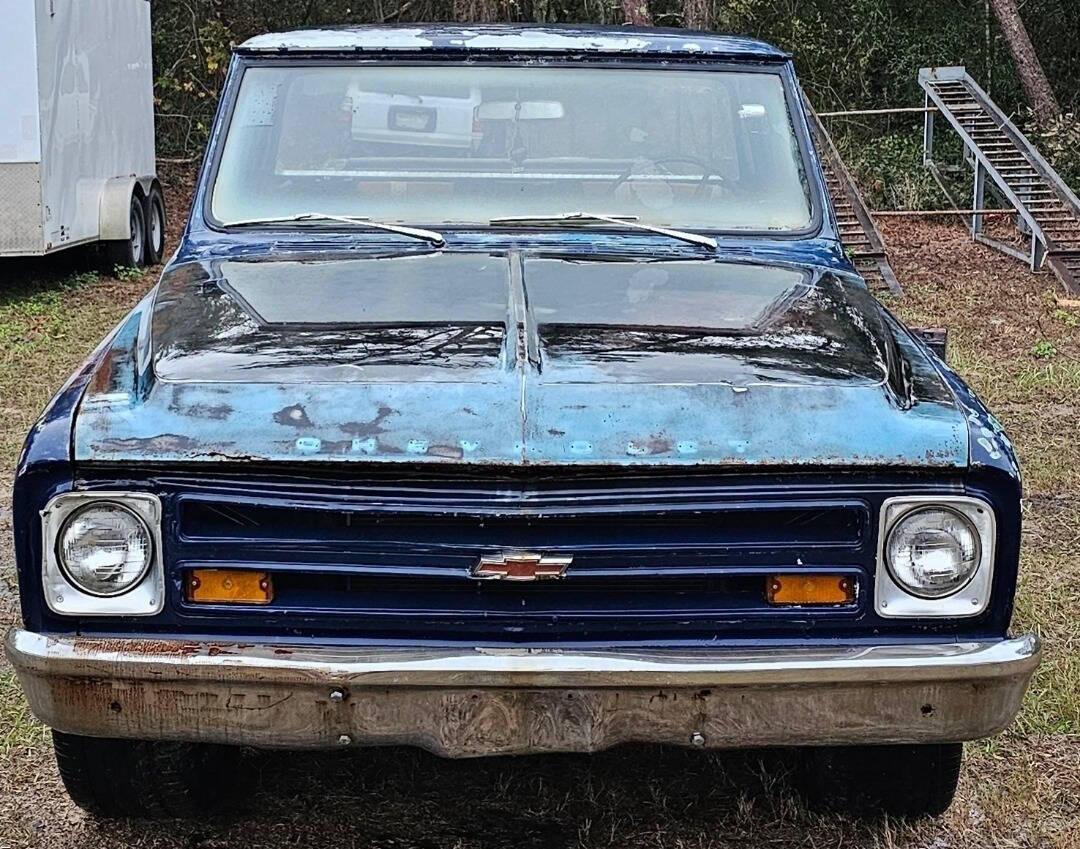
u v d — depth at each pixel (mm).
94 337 9484
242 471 2568
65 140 11102
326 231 3758
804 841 3264
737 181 3947
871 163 19109
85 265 12867
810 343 2957
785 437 2588
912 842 3260
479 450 2541
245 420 2598
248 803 3445
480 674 2529
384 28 4242
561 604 2607
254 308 3139
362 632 2619
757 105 4035
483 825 3348
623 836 3293
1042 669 4176
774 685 2566
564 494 2549
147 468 2561
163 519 2576
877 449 2586
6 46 10266
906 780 3186
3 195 10477
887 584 2615
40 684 2605
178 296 3275
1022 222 14531
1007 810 3383
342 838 3277
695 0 16266
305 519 2582
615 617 2604
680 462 2543
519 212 3840
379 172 3898
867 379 2777
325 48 4004
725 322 3082
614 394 2645
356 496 2555
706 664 2545
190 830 3303
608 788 3533
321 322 3033
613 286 3320
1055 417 7520
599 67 4027
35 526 2584
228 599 2609
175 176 20297
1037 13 21391
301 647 2582
